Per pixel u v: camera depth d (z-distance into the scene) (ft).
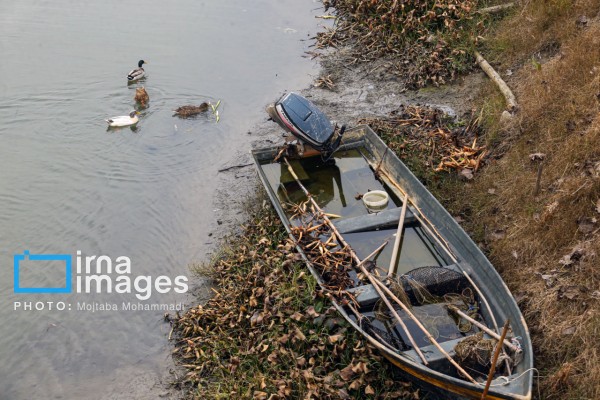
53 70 47.44
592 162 27.40
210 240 31.71
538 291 24.52
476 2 44.52
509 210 28.89
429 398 22.29
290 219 30.42
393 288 24.67
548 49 38.37
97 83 45.75
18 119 42.47
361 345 24.03
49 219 34.14
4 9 56.49
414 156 34.06
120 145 39.60
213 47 49.65
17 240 32.86
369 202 30.14
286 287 26.99
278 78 44.98
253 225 31.58
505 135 33.45
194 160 37.78
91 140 40.22
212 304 27.89
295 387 23.34
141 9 56.18
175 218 33.50
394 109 39.42
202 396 24.29
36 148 39.83
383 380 23.09
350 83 43.09
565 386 21.24
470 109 37.78
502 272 26.45
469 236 27.04
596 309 22.40
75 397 25.02
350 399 22.49
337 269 26.35
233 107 42.39
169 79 45.85
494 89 37.83
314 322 25.32
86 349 26.99
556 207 26.37
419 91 40.81
